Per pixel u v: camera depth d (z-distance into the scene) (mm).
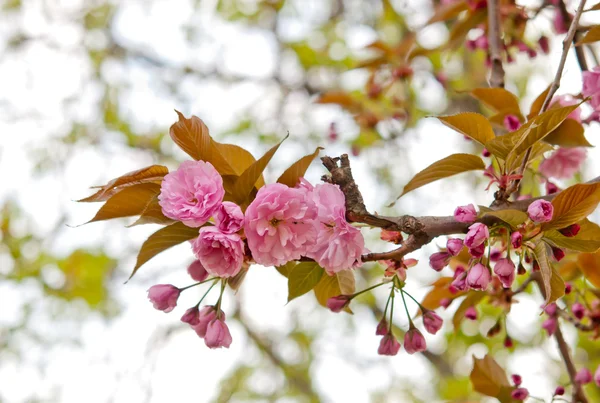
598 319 1819
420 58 2709
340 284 1678
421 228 1591
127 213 1617
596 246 1594
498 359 3002
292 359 4938
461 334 3033
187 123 1595
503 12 1959
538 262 1591
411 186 1662
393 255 1601
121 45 4789
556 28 1956
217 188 1580
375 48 2537
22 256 4199
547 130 1607
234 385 4770
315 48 4281
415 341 1636
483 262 1620
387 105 2984
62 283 4164
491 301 1825
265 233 1575
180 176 1588
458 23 1979
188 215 1574
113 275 4289
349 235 1577
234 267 1572
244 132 4379
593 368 2816
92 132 4629
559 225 1594
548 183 1796
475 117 1623
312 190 1596
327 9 4379
